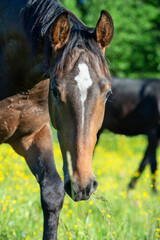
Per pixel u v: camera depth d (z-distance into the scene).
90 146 2.58
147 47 16.59
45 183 3.18
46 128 3.46
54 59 2.79
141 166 8.21
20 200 4.69
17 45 3.19
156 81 8.72
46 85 3.31
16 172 5.59
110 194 5.02
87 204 4.22
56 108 2.71
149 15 17.09
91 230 3.53
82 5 16.86
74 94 2.59
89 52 2.68
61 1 3.35
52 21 3.00
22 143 3.44
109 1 16.58
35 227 3.96
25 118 3.35
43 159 3.30
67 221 4.05
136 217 4.40
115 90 8.55
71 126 2.59
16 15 3.20
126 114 8.55
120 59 16.34
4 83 3.30
